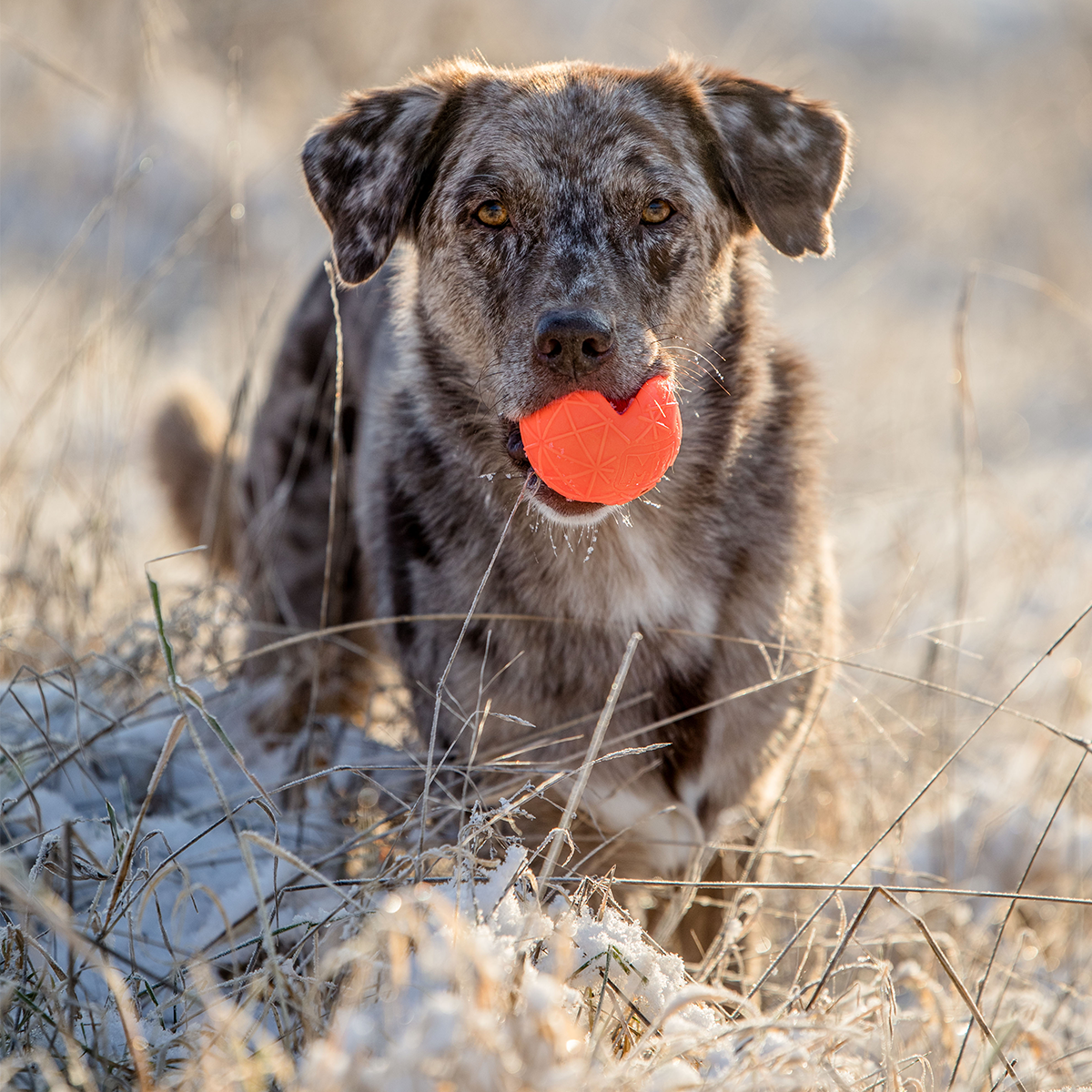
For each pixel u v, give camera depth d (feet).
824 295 50.78
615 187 16.48
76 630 22.30
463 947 10.67
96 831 16.92
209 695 21.33
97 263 46.91
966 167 61.62
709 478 16.92
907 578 20.36
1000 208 63.62
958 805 21.74
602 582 16.67
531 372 15.28
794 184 18.17
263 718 21.03
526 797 13.71
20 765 17.26
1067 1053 15.01
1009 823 20.71
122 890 13.69
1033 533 30.30
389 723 21.04
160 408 26.27
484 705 16.66
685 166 17.21
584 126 16.66
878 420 40.01
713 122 17.97
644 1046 11.29
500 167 16.58
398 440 18.21
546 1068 10.16
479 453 16.97
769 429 17.76
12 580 22.39
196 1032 12.01
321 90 60.18
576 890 14.87
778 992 15.38
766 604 17.10
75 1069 11.04
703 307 17.28
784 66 42.16
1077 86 76.59
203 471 25.80
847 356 45.19
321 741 20.07
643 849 17.22
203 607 23.62
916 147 75.66
